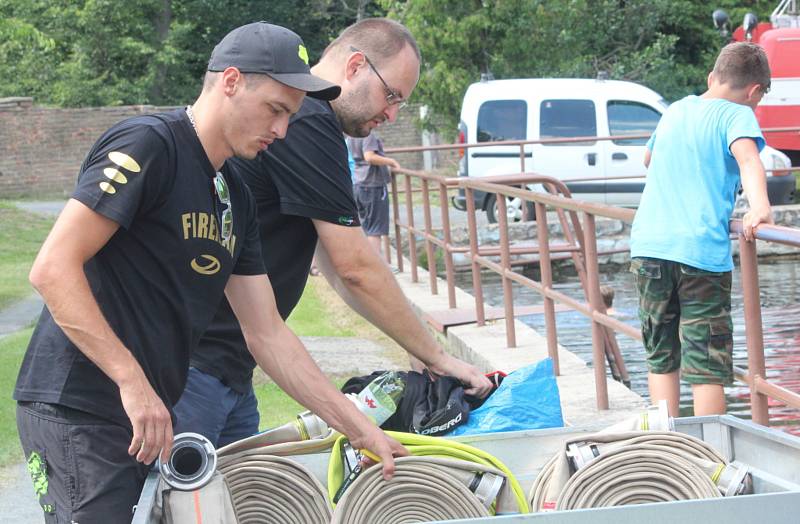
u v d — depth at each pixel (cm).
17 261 1323
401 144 2819
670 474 250
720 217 430
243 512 259
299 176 318
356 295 336
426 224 973
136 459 247
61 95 3070
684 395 650
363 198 1106
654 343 458
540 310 930
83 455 251
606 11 2558
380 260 336
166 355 258
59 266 233
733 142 421
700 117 437
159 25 3275
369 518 252
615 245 1338
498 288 1173
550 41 2166
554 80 1639
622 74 2472
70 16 3094
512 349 702
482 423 325
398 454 262
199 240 254
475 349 709
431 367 345
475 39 2105
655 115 1619
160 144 243
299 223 333
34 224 1678
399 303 333
